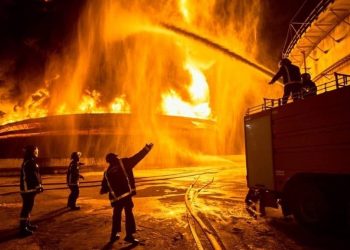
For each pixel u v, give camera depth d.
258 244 5.12
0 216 8.31
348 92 5.18
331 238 5.46
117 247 5.21
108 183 5.59
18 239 5.88
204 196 10.65
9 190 14.89
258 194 7.61
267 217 7.23
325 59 17.19
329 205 5.70
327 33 16.73
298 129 6.28
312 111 5.93
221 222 6.73
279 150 6.84
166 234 5.93
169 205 9.25
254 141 7.75
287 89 7.89
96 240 5.68
